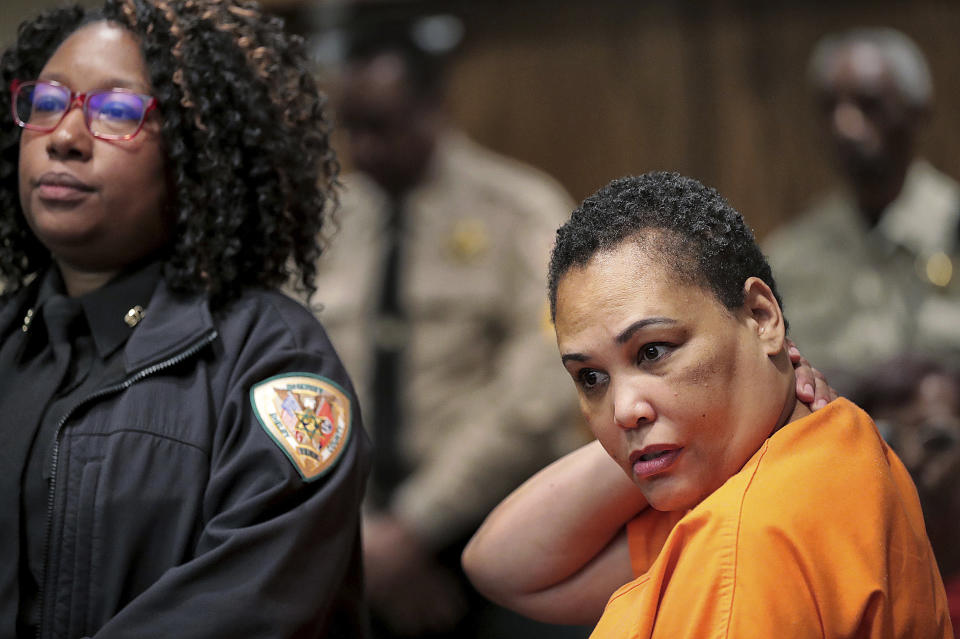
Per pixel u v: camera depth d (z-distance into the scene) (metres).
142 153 4.46
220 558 3.95
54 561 4.11
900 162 9.47
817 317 9.52
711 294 3.52
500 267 9.34
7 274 4.95
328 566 4.15
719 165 11.80
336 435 4.29
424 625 8.58
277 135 4.79
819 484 3.42
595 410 3.60
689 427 3.47
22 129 4.67
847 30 11.58
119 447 4.14
